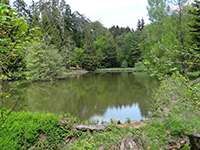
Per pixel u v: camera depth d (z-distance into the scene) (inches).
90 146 129.7
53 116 177.6
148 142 127.4
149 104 299.9
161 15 551.8
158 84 514.3
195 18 482.3
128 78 741.3
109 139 139.2
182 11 480.7
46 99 363.3
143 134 146.9
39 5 1453.0
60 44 1173.7
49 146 142.4
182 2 452.1
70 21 1710.1
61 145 147.0
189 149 116.3
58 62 732.7
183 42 495.5
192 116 163.8
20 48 71.5
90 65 1403.8
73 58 1311.5
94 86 540.4
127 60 1750.7
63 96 394.3
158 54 492.4
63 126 167.9
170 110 200.8
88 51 1510.8
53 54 713.6
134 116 244.2
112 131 159.5
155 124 163.2
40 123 159.2
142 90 438.3
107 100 346.0
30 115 176.9
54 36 1099.9
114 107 293.4
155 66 343.0
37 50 654.5
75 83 619.8
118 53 1787.6
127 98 357.7
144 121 186.4
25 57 720.3
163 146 124.6
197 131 133.4
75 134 160.7
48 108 292.8
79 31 1818.4
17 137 134.5
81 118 238.7
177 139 131.7
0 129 134.5
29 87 529.0
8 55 71.5
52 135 153.6
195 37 480.1
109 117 241.1
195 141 130.6
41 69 664.4
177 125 146.9
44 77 680.4
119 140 124.7
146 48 739.4
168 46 458.9
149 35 654.5
